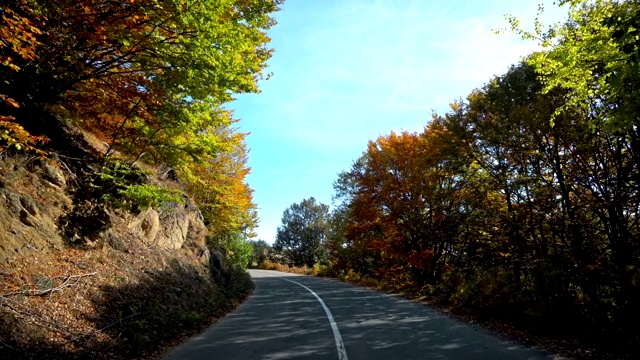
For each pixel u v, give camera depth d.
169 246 15.30
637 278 7.60
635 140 7.69
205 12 7.12
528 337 8.18
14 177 8.75
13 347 5.20
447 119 15.09
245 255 32.34
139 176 10.76
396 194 20.56
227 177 22.72
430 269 19.31
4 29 5.44
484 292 11.57
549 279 8.84
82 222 9.96
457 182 16.27
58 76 7.97
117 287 8.85
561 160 9.88
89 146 11.55
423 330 9.12
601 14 6.63
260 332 8.96
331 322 10.34
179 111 8.74
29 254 7.68
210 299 13.27
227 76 8.20
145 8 7.23
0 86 7.76
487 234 11.86
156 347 7.18
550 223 9.62
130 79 8.66
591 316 7.97
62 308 6.88
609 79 5.13
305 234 75.38
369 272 31.38
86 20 7.11
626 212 8.48
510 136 10.75
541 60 8.09
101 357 6.11
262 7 9.38
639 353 6.45
